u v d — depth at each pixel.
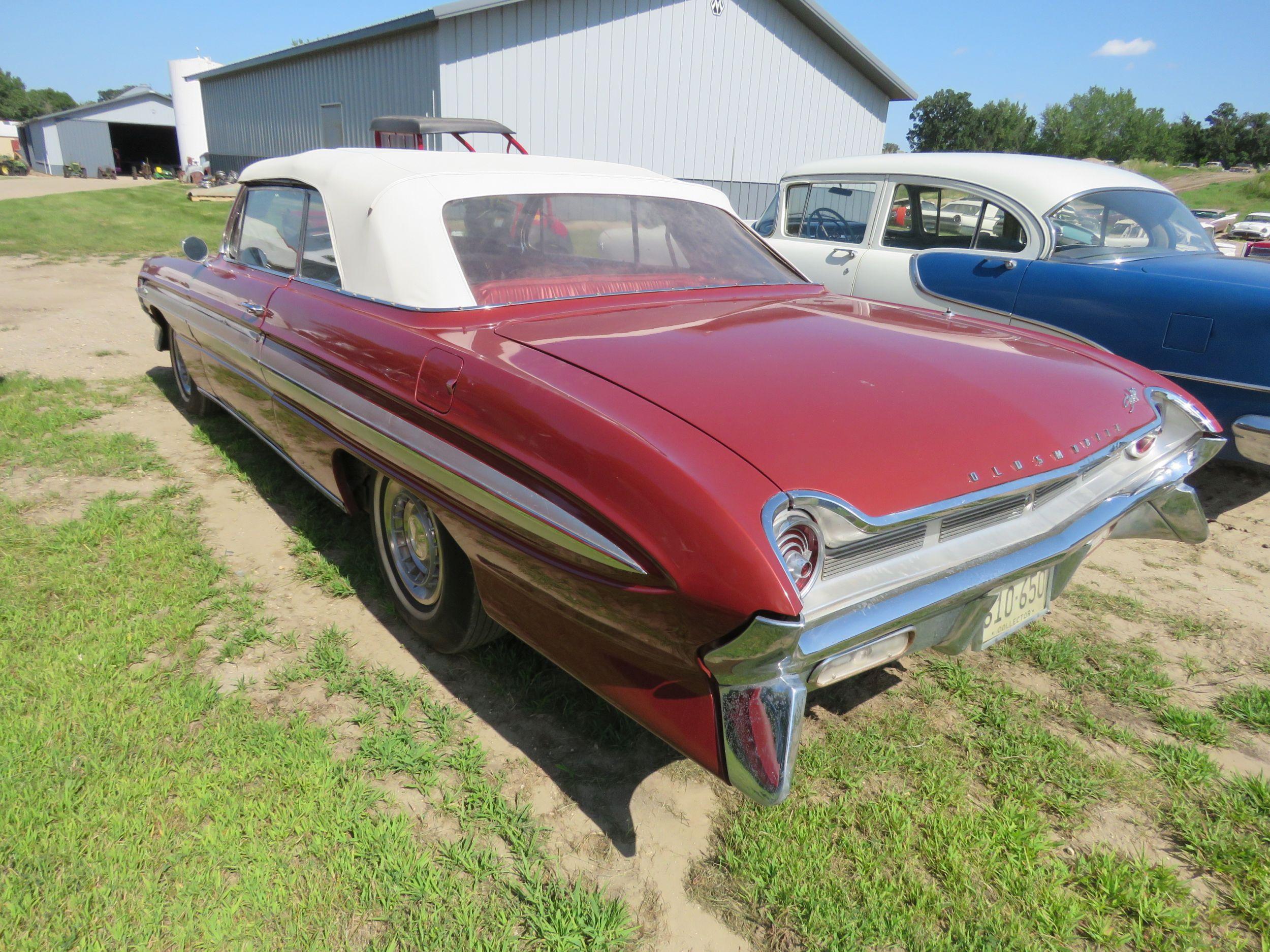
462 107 13.32
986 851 2.01
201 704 2.35
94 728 2.24
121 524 3.48
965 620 2.03
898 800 2.17
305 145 18.62
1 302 8.20
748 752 1.60
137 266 11.05
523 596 2.04
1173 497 2.62
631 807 2.12
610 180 3.02
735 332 2.35
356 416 2.51
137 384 5.64
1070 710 2.60
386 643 2.78
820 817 2.09
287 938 1.70
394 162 2.81
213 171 25.22
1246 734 2.54
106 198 19.36
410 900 1.81
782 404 1.84
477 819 2.05
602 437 1.74
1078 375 2.36
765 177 17.03
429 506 2.29
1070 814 2.16
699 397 1.84
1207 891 1.95
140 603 2.86
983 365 2.28
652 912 1.83
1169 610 3.28
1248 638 3.08
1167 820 2.16
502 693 2.54
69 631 2.69
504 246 2.60
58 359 6.16
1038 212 4.71
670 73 15.06
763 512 1.54
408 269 2.48
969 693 2.65
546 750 2.31
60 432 4.58
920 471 1.75
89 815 1.96
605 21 14.11
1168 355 4.07
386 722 2.38
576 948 1.72
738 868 1.93
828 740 2.40
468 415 2.06
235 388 3.70
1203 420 2.52
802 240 6.09
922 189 5.30
